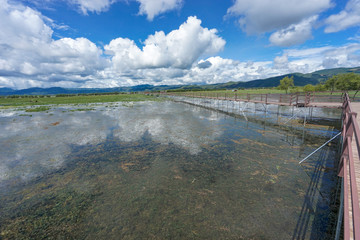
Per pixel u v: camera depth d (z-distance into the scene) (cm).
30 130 1298
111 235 369
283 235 360
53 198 499
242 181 557
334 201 451
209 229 378
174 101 3956
